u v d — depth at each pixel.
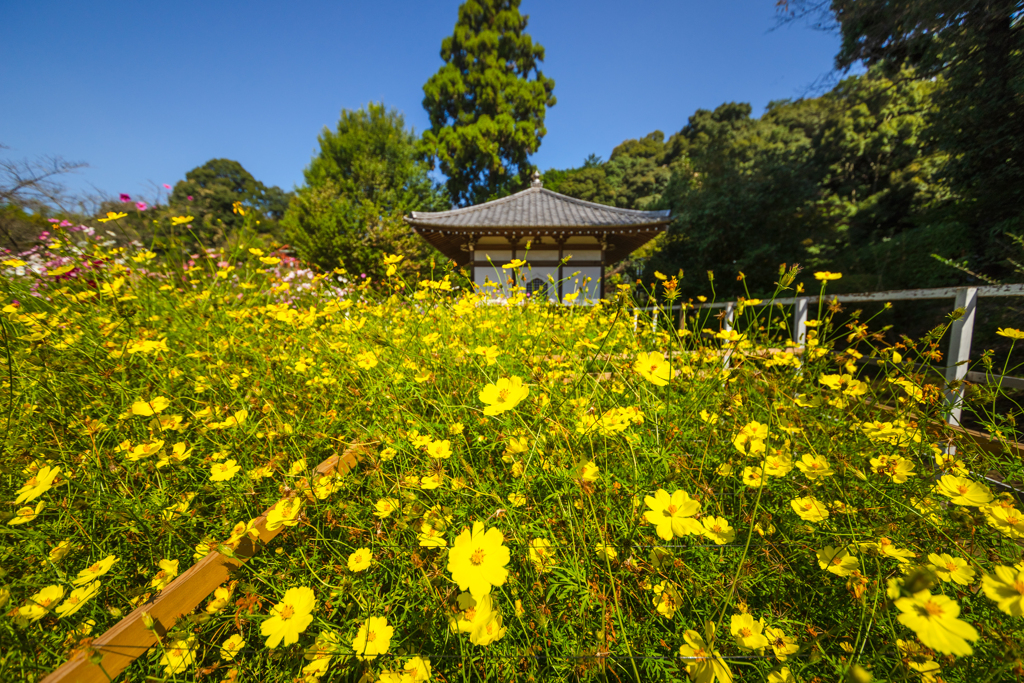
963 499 0.90
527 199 13.55
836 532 1.00
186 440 1.55
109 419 1.57
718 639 0.89
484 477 1.21
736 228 12.20
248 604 0.95
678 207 13.86
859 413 1.62
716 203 12.35
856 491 1.15
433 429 1.38
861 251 9.75
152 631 0.82
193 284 3.16
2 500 1.22
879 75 10.31
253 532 1.02
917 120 12.98
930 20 6.07
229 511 1.28
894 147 16.20
